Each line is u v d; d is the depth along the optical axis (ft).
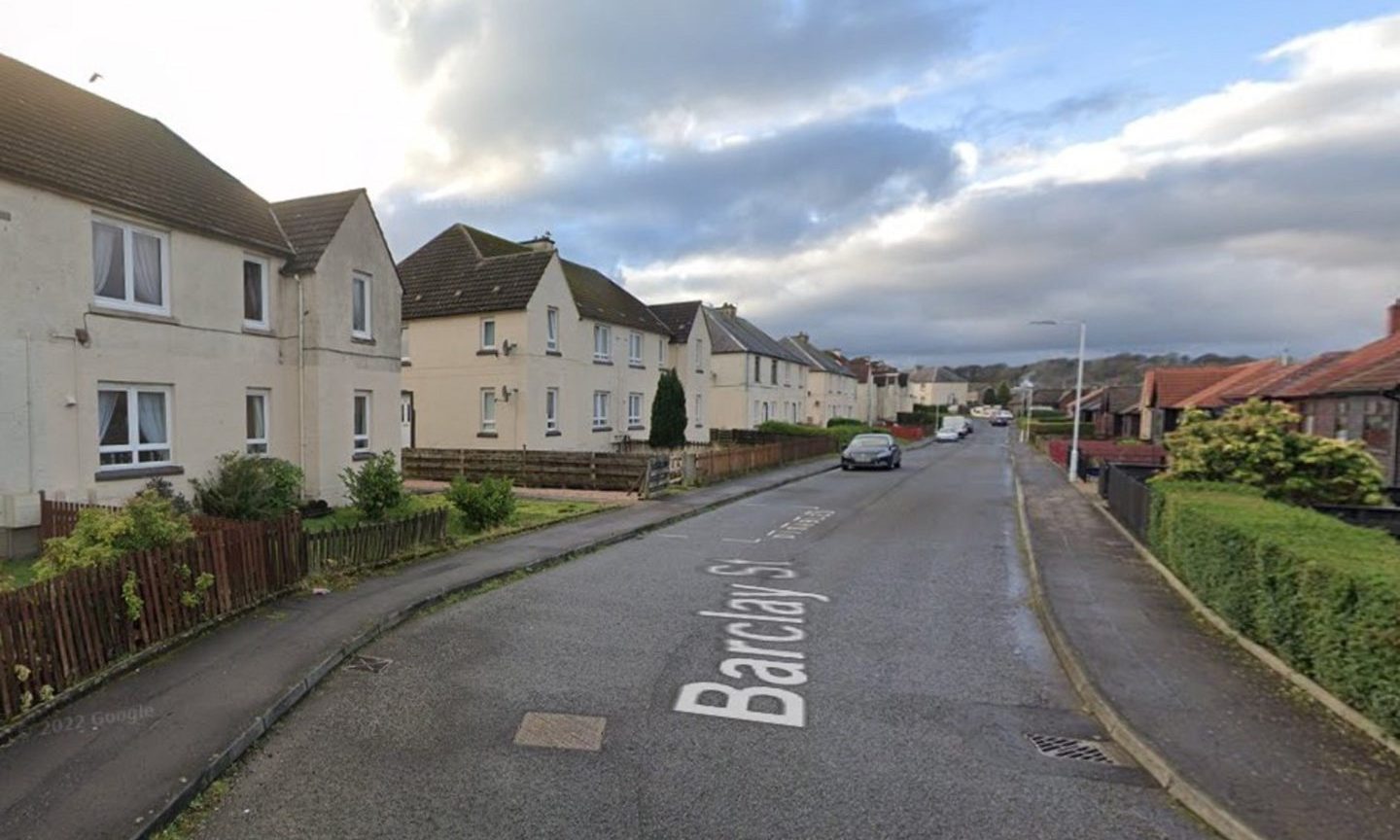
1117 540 40.86
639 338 103.19
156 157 42.78
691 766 14.94
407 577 30.35
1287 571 19.20
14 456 31.50
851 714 17.76
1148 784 14.57
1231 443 38.37
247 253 44.55
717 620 25.58
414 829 12.62
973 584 31.71
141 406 37.99
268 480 38.65
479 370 78.18
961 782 14.52
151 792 13.17
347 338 49.37
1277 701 17.94
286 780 14.32
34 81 39.14
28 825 12.13
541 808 13.32
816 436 128.47
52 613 17.10
